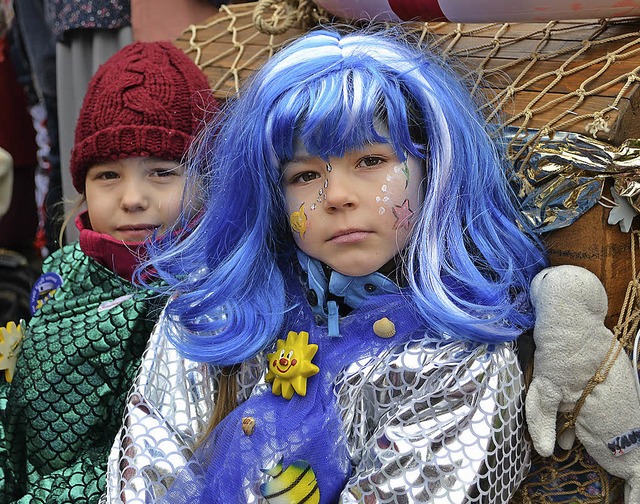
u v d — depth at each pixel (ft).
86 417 3.22
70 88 5.27
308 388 2.76
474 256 2.82
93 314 3.36
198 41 4.03
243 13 4.12
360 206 2.64
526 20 2.92
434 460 2.51
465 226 2.80
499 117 2.90
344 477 2.73
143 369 2.99
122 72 3.41
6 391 3.44
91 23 4.91
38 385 3.27
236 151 2.86
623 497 2.94
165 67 3.43
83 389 3.23
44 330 3.40
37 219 7.07
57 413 3.24
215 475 2.75
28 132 6.78
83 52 5.17
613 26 3.00
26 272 4.89
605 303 2.63
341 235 2.67
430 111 2.70
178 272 3.16
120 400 3.23
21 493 3.33
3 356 3.39
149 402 2.92
